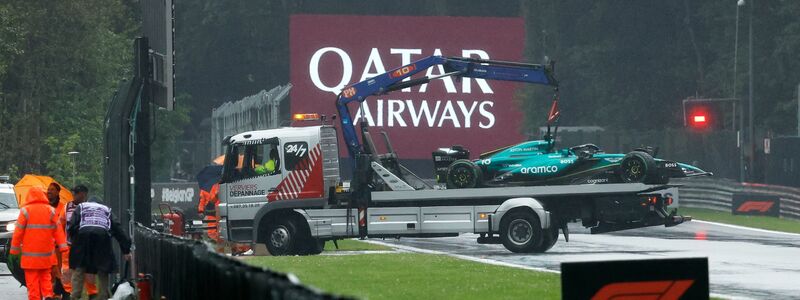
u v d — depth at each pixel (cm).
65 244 7850
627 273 4031
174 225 14512
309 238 12481
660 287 4038
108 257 7888
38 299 7838
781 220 19838
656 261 4031
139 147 8650
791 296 7888
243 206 12506
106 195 8756
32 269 7781
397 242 14875
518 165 12875
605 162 12712
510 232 12350
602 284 4019
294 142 12450
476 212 12419
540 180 12825
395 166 13038
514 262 10925
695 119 17925
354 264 9988
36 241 7769
